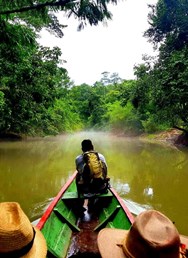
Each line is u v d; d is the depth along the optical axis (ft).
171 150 54.49
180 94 48.01
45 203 19.49
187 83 46.11
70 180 18.86
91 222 14.26
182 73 46.96
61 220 13.19
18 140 79.87
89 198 14.53
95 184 14.25
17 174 29.40
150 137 89.76
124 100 73.00
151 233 5.57
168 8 55.88
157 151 52.80
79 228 13.53
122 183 26.14
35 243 6.15
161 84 52.26
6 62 40.50
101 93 204.54
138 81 63.52
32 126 79.71
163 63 57.88
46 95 55.26
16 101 54.29
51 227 11.84
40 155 46.01
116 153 49.49
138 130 105.40
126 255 5.80
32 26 34.76
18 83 49.37
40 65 51.37
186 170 32.81
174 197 21.56
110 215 13.42
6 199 20.47
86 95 201.05
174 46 57.62
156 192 22.95
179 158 42.88
